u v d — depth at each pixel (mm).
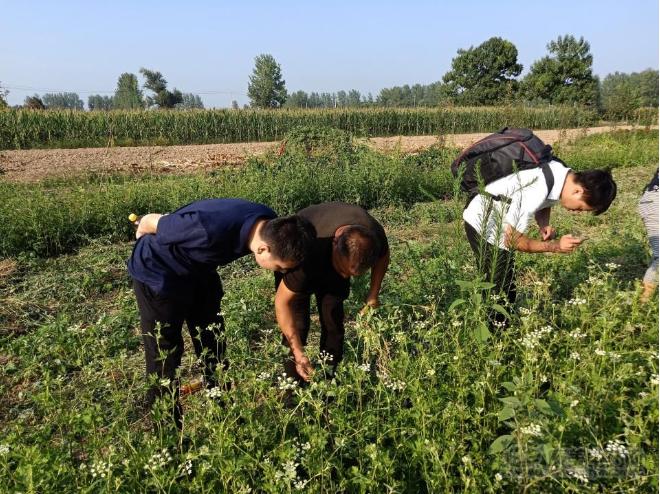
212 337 3445
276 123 28781
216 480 2449
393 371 2986
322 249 2871
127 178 12172
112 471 2416
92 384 3535
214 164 15055
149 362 3184
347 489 2525
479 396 2762
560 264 5266
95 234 7945
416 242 7082
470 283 3037
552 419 2451
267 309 5180
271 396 2734
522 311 3285
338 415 2635
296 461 2719
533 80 54438
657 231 3988
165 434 2791
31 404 3803
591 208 3318
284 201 8984
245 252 2791
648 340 3166
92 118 24594
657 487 2219
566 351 3164
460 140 25422
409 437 2713
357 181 9859
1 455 2400
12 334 4840
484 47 59312
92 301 5707
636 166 14219
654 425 2551
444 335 3219
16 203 7824
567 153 14633
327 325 3297
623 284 4863
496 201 3453
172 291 2955
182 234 2697
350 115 30719
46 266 6781
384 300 4590
